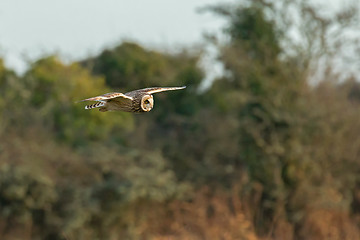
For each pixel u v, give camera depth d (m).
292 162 74.06
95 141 83.06
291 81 76.25
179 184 72.81
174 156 84.94
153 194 66.62
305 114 74.31
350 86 77.25
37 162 67.69
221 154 85.12
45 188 64.81
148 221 68.75
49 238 65.88
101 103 24.70
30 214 64.75
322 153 74.44
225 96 85.62
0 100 75.69
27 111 78.25
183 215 68.69
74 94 85.50
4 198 64.56
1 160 66.12
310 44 75.69
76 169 69.62
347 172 75.56
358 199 76.38
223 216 67.75
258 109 76.38
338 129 74.88
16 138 70.62
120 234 67.81
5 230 64.38
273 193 71.94
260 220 71.44
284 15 76.75
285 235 70.19
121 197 66.06
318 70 75.88
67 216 65.44
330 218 71.38
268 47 77.56
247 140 77.44
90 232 66.56
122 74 95.06
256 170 75.38
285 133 74.69
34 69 85.88
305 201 72.12
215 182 79.44
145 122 91.19
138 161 73.75
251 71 76.75
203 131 90.12
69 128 81.75
